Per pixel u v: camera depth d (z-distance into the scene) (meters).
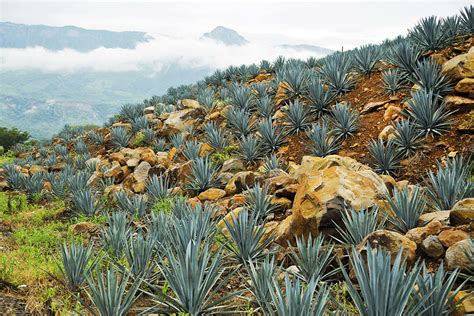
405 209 5.23
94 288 4.01
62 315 4.21
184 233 5.40
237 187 8.99
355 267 3.28
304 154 10.25
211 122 14.55
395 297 3.04
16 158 23.53
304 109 11.52
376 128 9.59
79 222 9.39
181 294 4.02
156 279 5.11
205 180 9.89
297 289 3.22
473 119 8.05
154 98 23.78
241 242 5.37
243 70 21.58
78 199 10.05
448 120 8.41
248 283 4.71
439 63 10.13
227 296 4.15
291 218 5.96
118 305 3.97
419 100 8.57
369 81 11.66
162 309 4.11
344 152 9.36
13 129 39.12
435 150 8.07
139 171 12.20
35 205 12.20
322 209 5.43
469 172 7.04
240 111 13.34
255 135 11.94
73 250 5.22
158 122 17.55
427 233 4.66
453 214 4.73
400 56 10.62
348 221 5.34
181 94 22.23
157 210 9.15
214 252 5.86
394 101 10.16
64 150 19.61
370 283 3.12
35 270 5.77
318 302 3.20
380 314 3.06
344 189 5.55
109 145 17.73
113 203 10.77
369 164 8.44
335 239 5.25
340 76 11.73
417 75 10.23
